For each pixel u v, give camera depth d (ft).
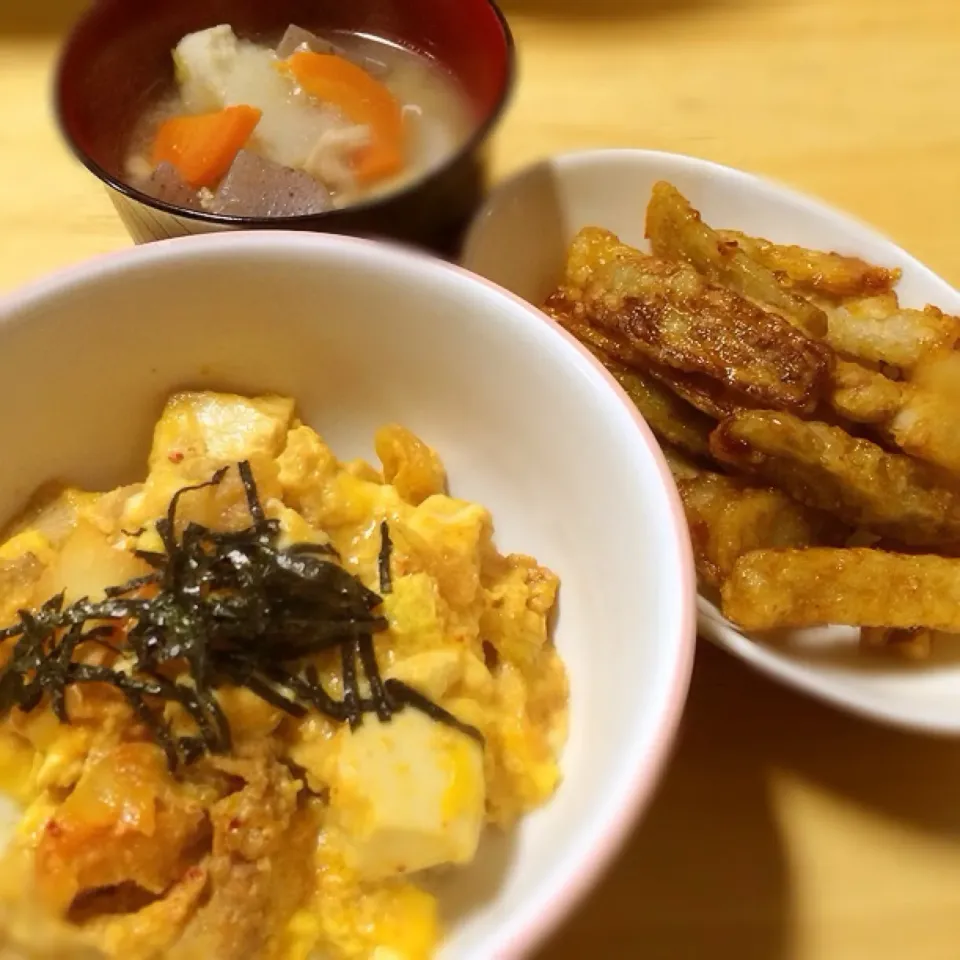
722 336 0.85
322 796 0.67
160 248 0.75
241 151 0.94
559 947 0.70
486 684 0.70
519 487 0.81
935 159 1.16
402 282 0.76
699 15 1.30
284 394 0.83
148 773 0.63
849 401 0.85
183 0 1.02
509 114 1.19
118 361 0.78
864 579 0.79
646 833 0.75
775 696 0.82
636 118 1.20
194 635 0.64
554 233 1.01
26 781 0.68
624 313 0.88
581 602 0.76
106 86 0.98
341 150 0.98
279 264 0.76
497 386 0.78
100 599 0.68
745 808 0.76
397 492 0.80
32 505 0.79
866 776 0.78
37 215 1.08
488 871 0.68
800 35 1.28
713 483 0.86
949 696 0.77
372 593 0.69
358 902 0.65
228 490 0.71
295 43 1.05
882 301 0.93
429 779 0.64
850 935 0.72
